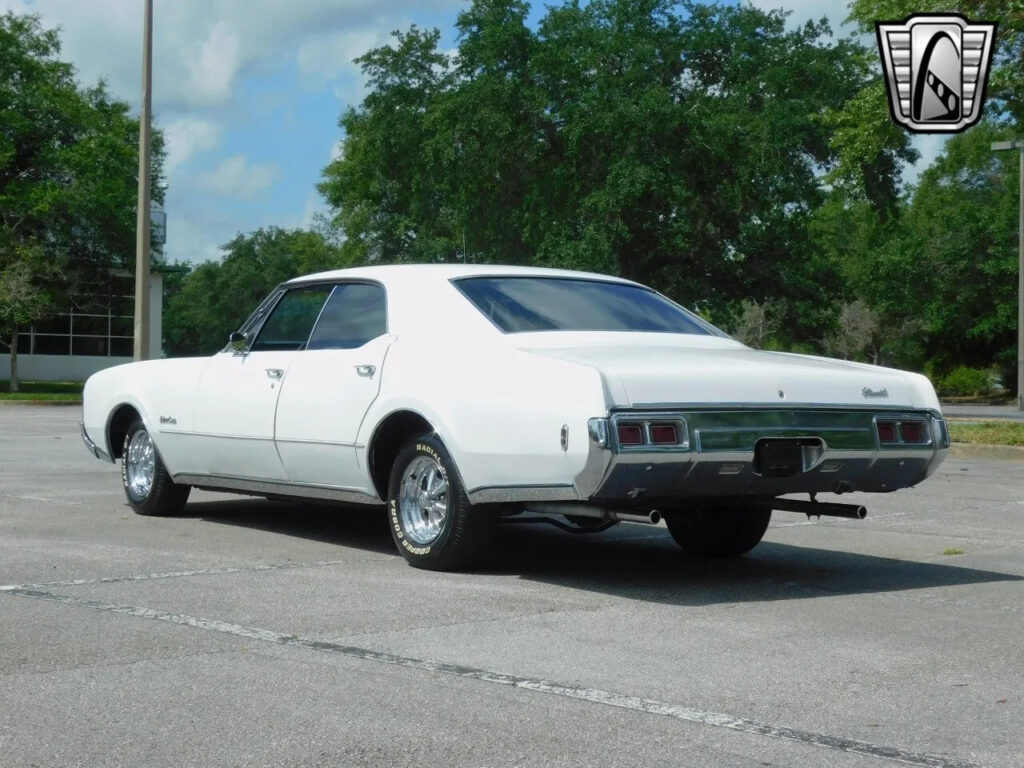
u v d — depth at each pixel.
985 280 57.09
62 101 44.06
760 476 6.03
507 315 6.71
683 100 38.94
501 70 38.81
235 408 7.96
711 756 3.49
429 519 6.71
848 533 8.76
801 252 41.25
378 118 45.16
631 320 7.05
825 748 3.58
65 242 45.69
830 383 6.29
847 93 37.59
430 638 4.98
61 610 5.46
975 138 60.66
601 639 5.01
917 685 4.32
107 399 9.32
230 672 4.38
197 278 113.81
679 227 37.94
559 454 5.81
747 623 5.39
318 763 3.40
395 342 6.94
